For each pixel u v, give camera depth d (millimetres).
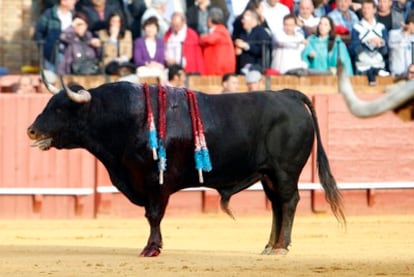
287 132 23734
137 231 30297
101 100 23078
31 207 34594
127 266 20781
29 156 34469
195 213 34594
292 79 35062
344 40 35531
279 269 20188
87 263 21312
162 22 35281
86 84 34219
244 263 21312
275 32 35312
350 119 35312
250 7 35469
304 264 21109
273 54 35312
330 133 35250
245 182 23859
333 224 32000
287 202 23797
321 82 35312
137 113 22984
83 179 34562
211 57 34844
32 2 40031
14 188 34500
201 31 35375
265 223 32438
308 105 24125
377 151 35594
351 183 35469
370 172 35594
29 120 34375
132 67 34375
